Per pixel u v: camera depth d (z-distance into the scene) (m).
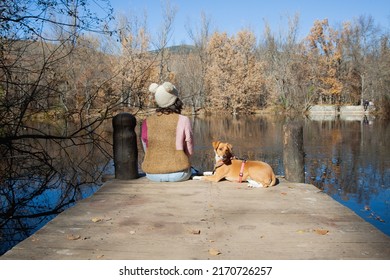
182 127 4.64
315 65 43.75
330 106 41.91
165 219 3.35
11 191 7.52
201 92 37.94
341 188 8.66
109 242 2.83
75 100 13.55
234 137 18.88
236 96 39.12
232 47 41.03
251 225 3.17
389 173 10.16
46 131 13.63
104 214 3.51
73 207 3.72
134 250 2.68
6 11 6.74
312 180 9.49
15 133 7.34
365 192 8.30
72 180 8.42
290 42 42.06
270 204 3.78
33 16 7.00
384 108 34.34
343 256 2.56
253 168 4.52
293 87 42.12
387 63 35.09
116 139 4.91
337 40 46.09
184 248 2.71
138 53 23.52
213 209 3.63
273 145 15.98
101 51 20.78
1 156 7.41
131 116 4.96
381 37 38.69
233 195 4.12
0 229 5.44
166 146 4.66
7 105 7.08
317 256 2.56
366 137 18.47
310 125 26.28
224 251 2.65
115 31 8.07
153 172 4.66
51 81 8.03
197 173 5.23
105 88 13.51
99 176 8.86
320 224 3.19
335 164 11.56
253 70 41.59
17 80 7.42
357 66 43.69
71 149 13.09
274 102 43.72
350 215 3.43
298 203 3.81
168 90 4.62
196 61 41.59
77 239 2.89
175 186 4.54
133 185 4.61
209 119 33.88
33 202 6.82
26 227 5.54
